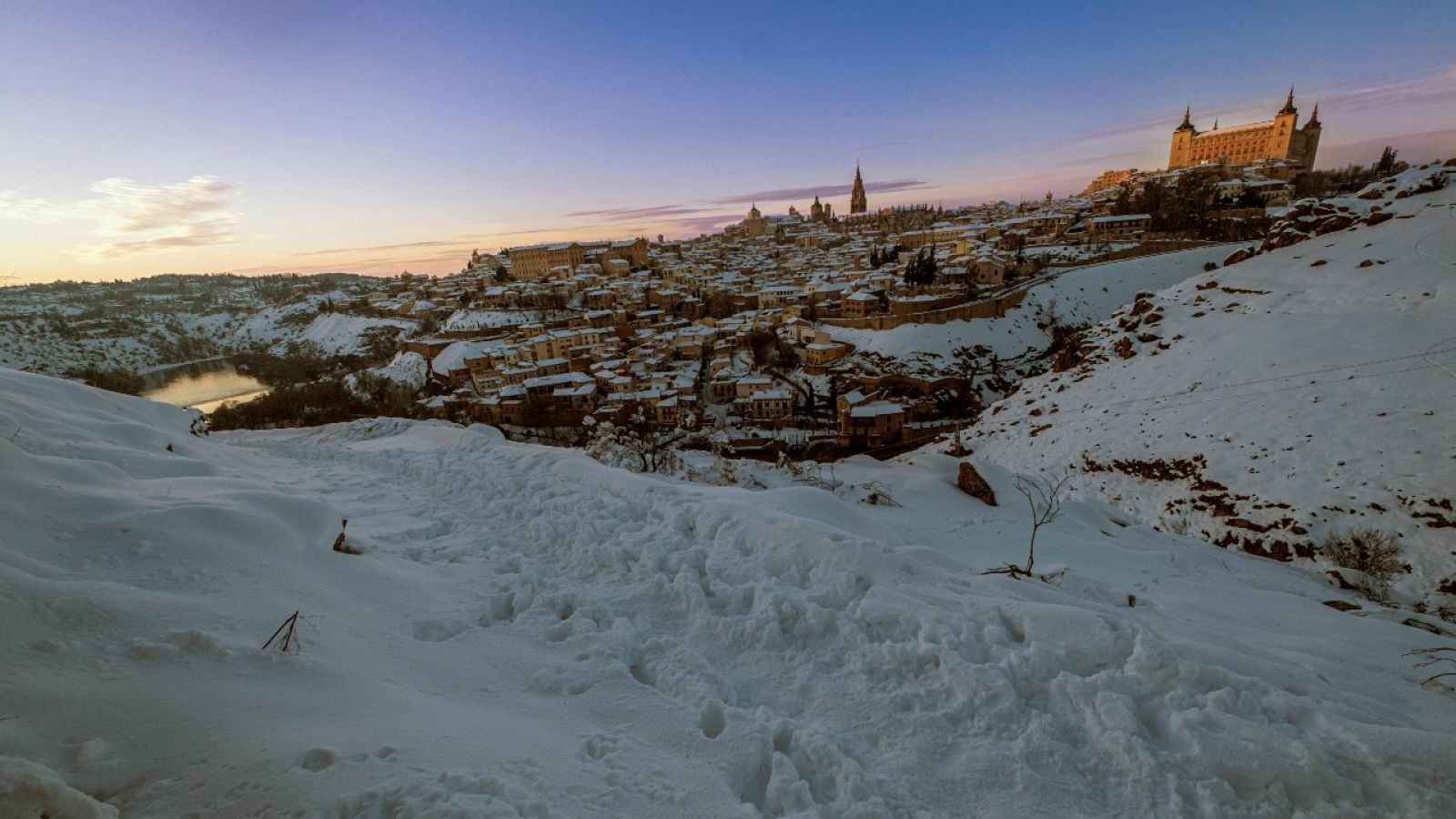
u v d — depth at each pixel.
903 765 4.07
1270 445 24.28
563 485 11.06
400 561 7.73
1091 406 35.00
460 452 14.99
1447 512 17.84
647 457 19.23
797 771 4.04
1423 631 8.70
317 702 4.03
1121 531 15.98
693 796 3.61
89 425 11.06
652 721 4.43
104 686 3.65
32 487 5.97
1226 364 32.53
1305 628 8.32
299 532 7.13
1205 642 6.02
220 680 3.98
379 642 5.29
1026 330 75.50
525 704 4.60
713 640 5.82
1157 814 3.67
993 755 4.08
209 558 5.72
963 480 18.55
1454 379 23.77
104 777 3.06
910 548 8.77
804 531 7.41
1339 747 4.05
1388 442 21.67
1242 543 20.45
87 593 4.42
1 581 4.19
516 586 7.07
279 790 3.07
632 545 7.78
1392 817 3.57
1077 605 6.85
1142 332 40.91
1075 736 4.30
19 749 3.04
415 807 3.03
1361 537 17.97
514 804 3.26
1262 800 3.73
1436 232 37.19
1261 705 4.47
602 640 5.58
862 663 5.19
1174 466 25.88
